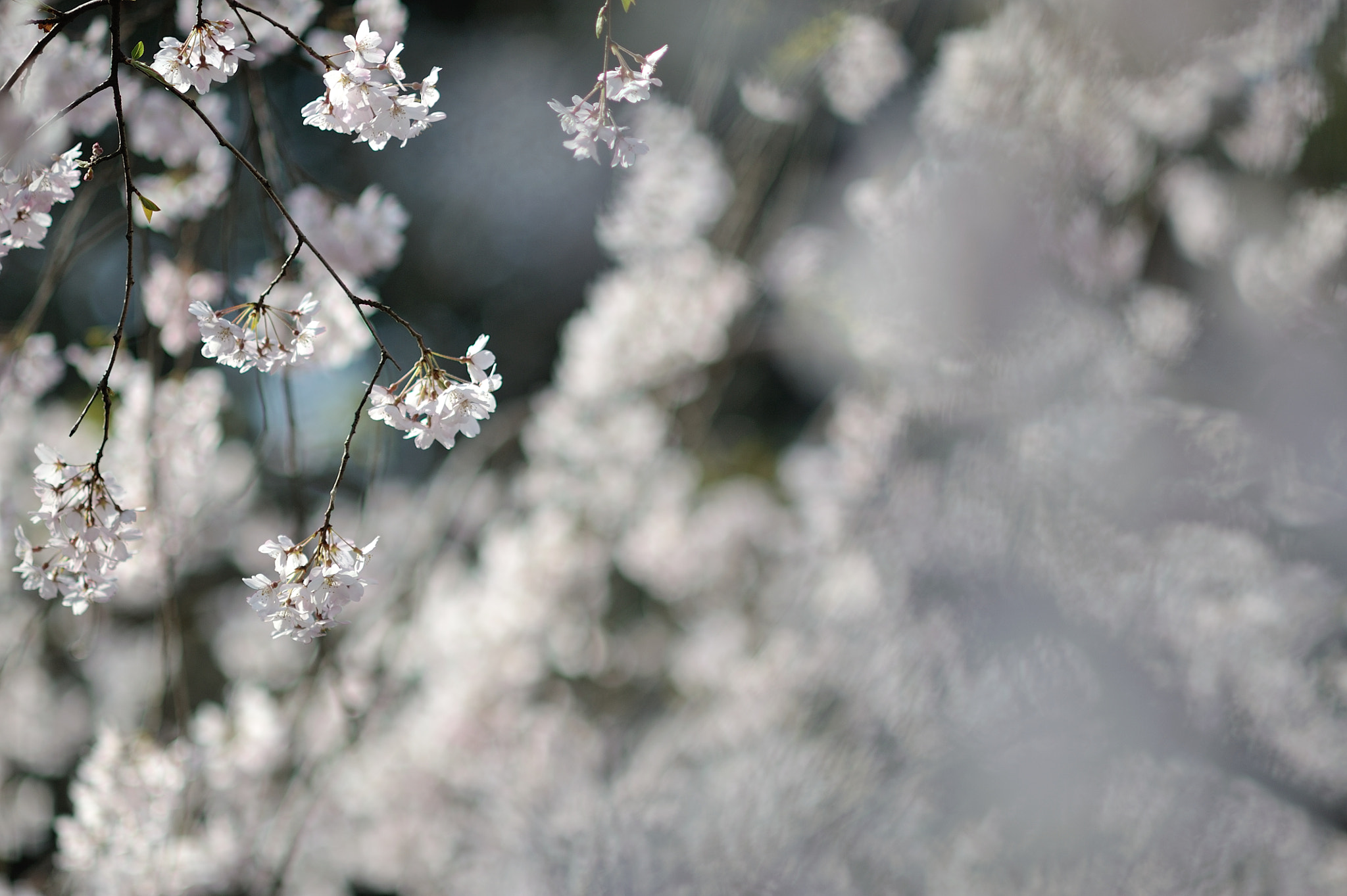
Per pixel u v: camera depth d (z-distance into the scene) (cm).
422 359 233
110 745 301
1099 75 341
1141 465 354
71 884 340
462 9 879
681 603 668
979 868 340
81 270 708
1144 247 409
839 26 402
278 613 232
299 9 271
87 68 263
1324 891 319
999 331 356
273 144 278
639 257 507
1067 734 342
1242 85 368
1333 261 369
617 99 238
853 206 411
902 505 396
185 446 307
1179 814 330
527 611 550
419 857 516
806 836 355
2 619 555
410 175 880
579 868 395
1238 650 350
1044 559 352
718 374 577
